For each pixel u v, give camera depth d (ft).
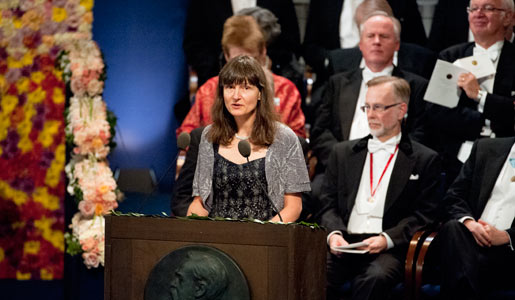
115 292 27.22
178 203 36.14
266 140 32.07
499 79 49.29
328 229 43.73
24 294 52.11
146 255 26.96
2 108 53.26
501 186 43.62
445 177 48.91
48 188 52.49
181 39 56.44
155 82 55.42
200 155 32.83
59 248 52.16
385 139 44.45
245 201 31.89
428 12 58.44
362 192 44.19
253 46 48.44
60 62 50.62
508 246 41.47
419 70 52.65
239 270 25.73
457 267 40.63
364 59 51.08
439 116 49.14
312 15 56.34
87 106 49.01
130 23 54.85
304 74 55.47
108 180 48.52
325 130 50.62
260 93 32.27
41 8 52.16
